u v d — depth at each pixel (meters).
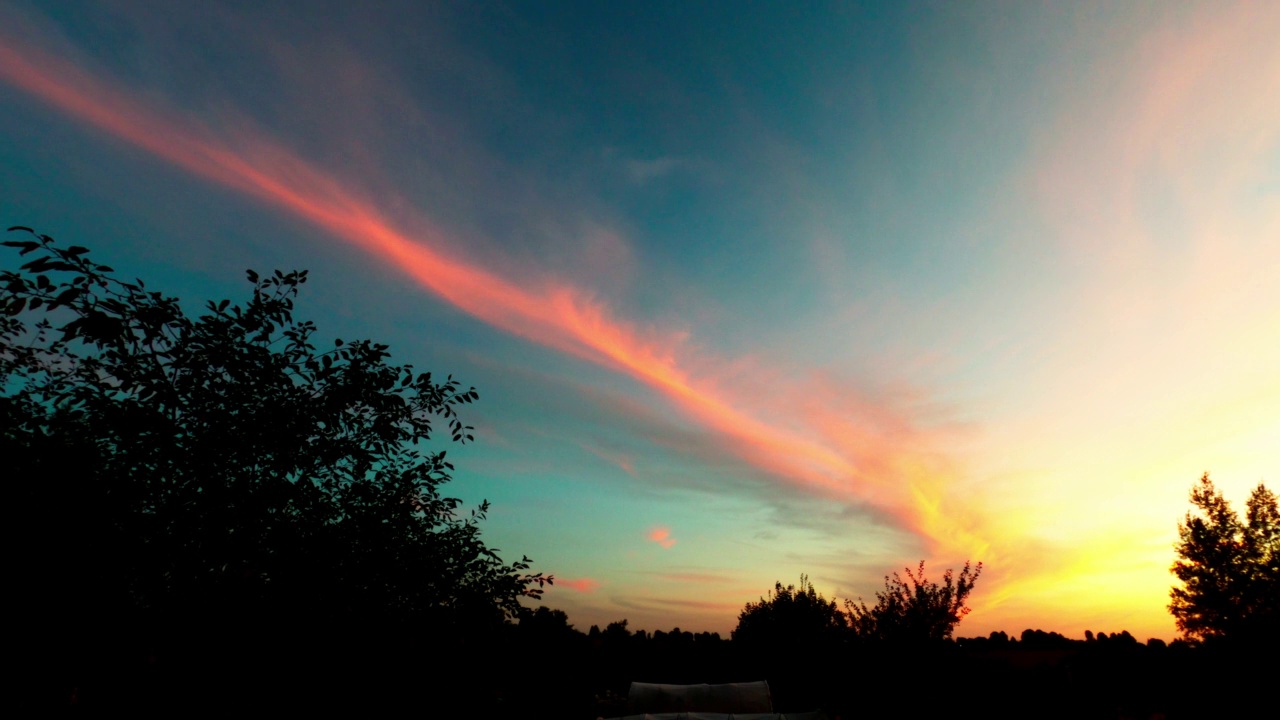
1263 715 12.84
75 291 6.04
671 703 15.68
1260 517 24.34
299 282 7.84
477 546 8.57
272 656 6.60
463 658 8.24
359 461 7.79
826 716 14.51
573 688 16.52
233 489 6.60
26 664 5.18
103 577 5.57
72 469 5.43
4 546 5.05
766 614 23.95
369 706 7.12
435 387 8.74
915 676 14.93
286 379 7.32
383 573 7.46
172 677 6.00
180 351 6.74
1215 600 23.91
